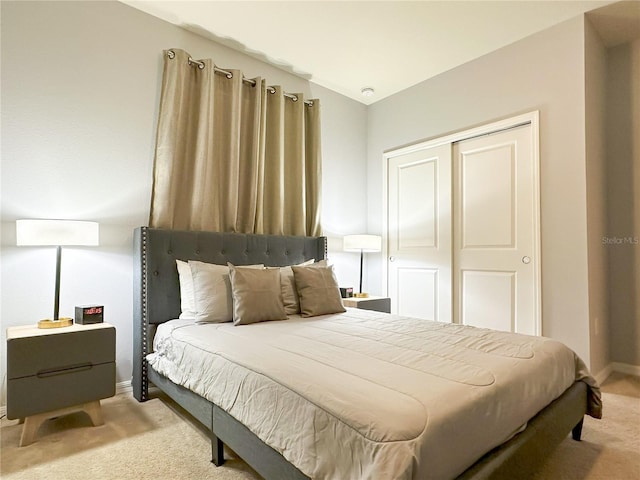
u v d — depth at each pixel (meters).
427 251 3.73
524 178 3.03
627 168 3.02
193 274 2.44
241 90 3.07
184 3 2.59
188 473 1.57
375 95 4.12
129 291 2.60
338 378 1.24
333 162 4.02
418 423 0.97
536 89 2.93
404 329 2.04
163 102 2.71
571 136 2.74
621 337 3.02
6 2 2.20
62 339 1.92
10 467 1.62
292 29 2.88
